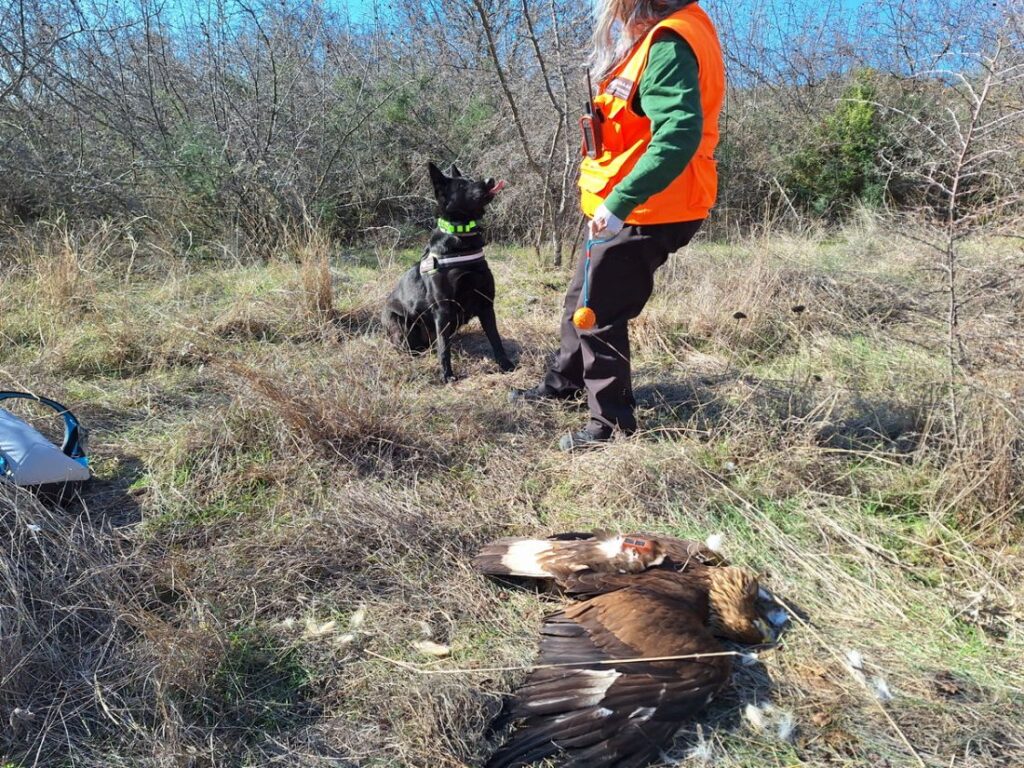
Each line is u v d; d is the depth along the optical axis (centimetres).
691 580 243
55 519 274
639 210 327
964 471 303
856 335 507
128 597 254
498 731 207
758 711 210
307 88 856
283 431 350
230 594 259
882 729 206
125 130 786
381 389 402
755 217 903
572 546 264
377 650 239
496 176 830
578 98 726
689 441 360
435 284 459
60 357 453
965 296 464
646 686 203
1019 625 244
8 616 225
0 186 715
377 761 201
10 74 744
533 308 591
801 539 293
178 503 313
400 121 912
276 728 212
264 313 537
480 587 267
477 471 346
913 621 248
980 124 436
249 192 769
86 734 208
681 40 293
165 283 604
